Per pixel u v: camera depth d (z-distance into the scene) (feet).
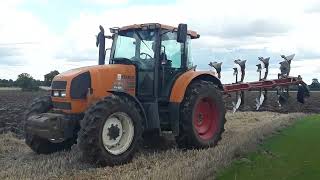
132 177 22.33
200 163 23.66
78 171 24.45
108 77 28.43
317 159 23.98
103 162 25.48
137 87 30.04
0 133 39.19
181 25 29.19
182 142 30.30
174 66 31.37
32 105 29.89
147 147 31.37
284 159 24.39
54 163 26.35
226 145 29.48
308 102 77.92
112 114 25.91
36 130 27.66
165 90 30.53
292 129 34.76
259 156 25.14
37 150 29.71
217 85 33.94
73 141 30.78
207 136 31.22
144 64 30.04
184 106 30.07
